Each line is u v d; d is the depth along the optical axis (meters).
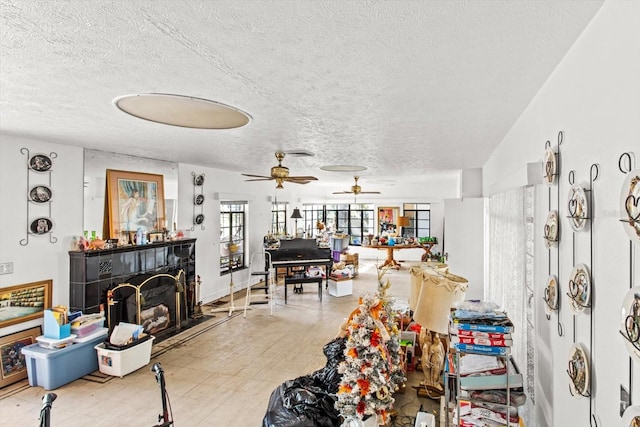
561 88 1.55
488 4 1.09
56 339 3.55
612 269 1.09
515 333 2.61
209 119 2.65
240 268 7.80
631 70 0.95
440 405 2.66
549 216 1.71
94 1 1.09
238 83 1.85
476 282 5.06
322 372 2.85
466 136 3.21
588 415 1.29
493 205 3.83
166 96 2.08
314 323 5.48
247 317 5.77
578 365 1.34
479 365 2.18
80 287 3.98
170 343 4.67
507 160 3.10
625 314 0.95
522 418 2.20
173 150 4.19
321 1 1.08
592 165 1.23
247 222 7.96
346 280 7.21
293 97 2.10
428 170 6.34
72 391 3.43
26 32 1.30
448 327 2.40
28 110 2.42
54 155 3.82
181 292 5.38
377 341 1.98
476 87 1.89
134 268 4.62
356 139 3.38
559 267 1.63
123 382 3.61
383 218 12.20
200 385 3.56
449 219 5.16
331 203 12.78
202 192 6.28
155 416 3.01
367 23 1.21
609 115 1.09
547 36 1.31
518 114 2.45
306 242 7.86
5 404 3.17
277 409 2.42
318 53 1.47
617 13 1.03
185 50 1.45
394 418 2.72
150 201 5.02
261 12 1.15
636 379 0.95
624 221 0.94
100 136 3.36
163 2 1.09
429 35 1.30
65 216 3.95
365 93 2.00
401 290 7.72
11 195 3.49
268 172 7.09
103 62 1.58
